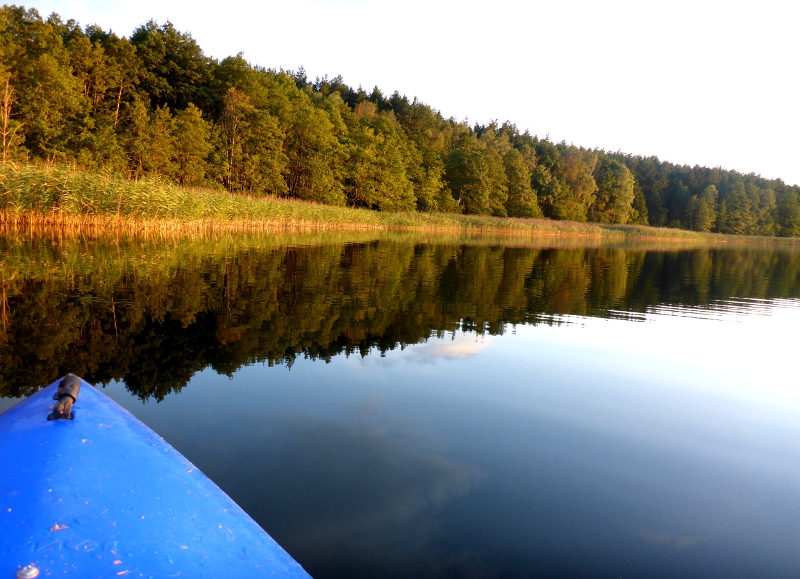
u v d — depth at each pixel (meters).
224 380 3.23
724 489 2.26
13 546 1.05
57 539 1.10
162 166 27.27
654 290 9.42
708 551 1.80
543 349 4.55
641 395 3.48
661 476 2.35
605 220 69.56
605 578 1.62
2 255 7.82
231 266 8.48
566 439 2.70
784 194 77.12
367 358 3.92
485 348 4.46
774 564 1.74
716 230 74.50
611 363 4.24
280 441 2.45
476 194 52.50
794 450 2.69
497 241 26.12
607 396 3.42
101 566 1.05
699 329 5.84
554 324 5.66
